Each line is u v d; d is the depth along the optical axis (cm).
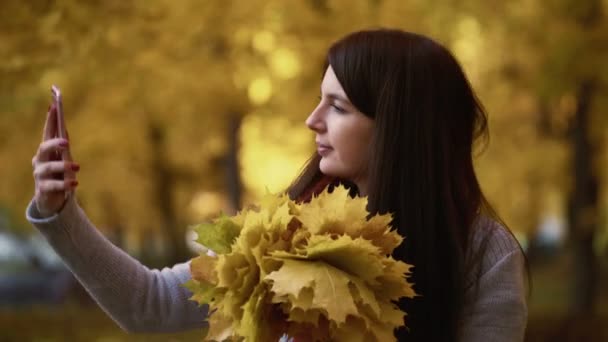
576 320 988
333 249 173
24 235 1814
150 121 1163
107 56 623
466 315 204
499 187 1244
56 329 996
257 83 959
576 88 884
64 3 534
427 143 208
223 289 182
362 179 216
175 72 824
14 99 783
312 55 883
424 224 205
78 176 1213
